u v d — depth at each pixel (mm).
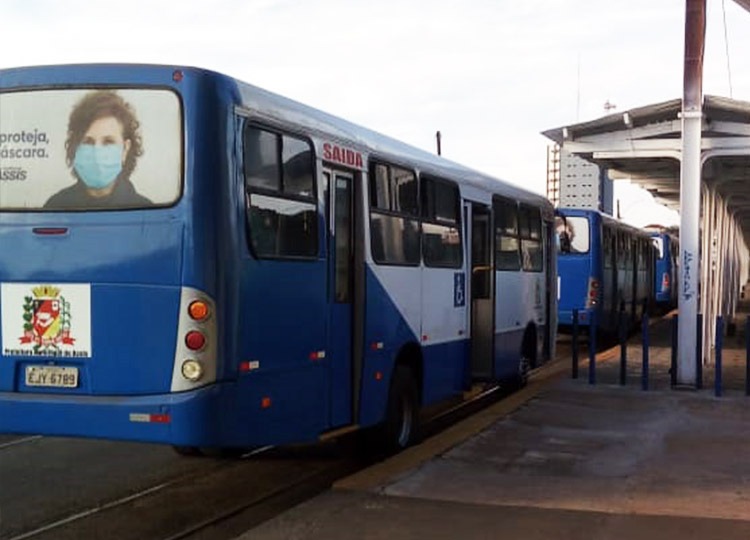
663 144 15125
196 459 9445
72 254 6629
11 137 6828
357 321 8539
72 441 10273
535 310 14891
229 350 6508
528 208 14539
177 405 6387
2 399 6703
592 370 14305
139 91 6645
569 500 7238
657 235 38125
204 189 6477
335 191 8219
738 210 27969
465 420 11180
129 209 6559
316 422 7770
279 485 8414
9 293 6742
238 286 6617
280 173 7254
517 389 14266
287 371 7285
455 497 7305
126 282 6531
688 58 13484
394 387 9430
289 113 7465
